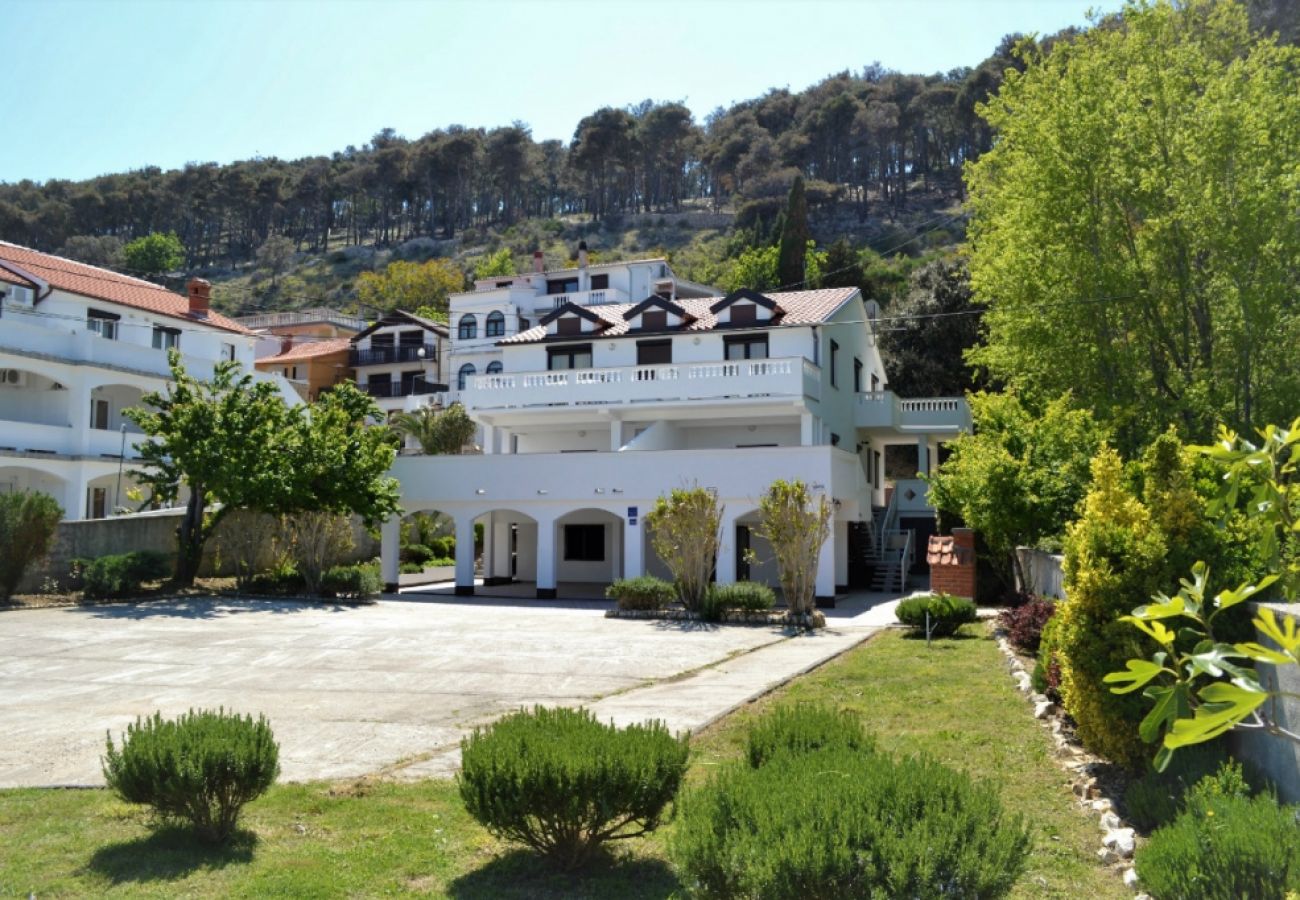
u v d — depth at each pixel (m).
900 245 103.50
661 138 148.75
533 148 160.25
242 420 26.98
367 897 6.06
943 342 51.47
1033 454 20.95
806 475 27.12
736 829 4.84
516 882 6.29
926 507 39.34
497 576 36.88
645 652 17.42
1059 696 10.91
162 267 125.62
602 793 6.16
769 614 22.14
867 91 143.38
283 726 11.15
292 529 28.09
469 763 6.39
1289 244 23.53
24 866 6.60
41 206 128.88
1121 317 26.56
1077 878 6.23
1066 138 26.20
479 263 116.81
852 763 5.29
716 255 114.75
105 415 38.25
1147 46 26.50
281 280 132.12
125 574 25.80
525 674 14.92
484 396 35.97
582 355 37.34
